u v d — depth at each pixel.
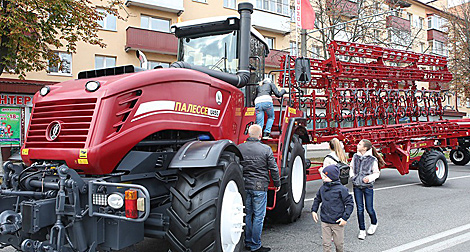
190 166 3.67
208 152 3.81
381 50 9.66
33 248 3.21
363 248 5.10
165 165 4.06
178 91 4.20
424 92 11.03
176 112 4.15
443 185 10.54
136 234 3.58
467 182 11.10
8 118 16.69
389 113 10.09
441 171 10.40
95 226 3.34
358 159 5.81
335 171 4.23
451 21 26.31
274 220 6.27
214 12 23.22
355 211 7.40
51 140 3.61
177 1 21.02
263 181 4.80
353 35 18.03
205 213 3.68
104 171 3.51
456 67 25.17
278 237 5.57
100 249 3.46
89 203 3.26
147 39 19.91
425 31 34.09
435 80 11.34
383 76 9.91
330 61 8.97
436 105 11.53
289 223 6.36
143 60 5.03
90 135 3.45
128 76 3.76
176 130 4.34
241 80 5.40
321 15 17.30
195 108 4.42
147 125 3.80
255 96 6.12
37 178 3.62
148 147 4.14
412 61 10.50
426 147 10.44
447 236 5.62
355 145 9.02
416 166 10.38
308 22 13.33
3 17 9.31
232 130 5.14
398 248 5.08
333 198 4.21
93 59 18.91
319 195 4.37
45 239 3.59
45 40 10.95
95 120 3.48
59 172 3.20
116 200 3.20
